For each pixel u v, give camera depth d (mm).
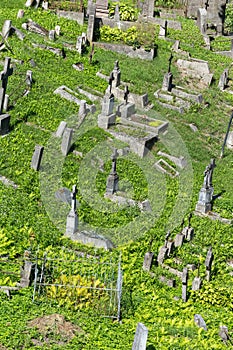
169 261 43688
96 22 76125
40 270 38156
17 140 51188
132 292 40031
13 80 58750
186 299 40875
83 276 38531
